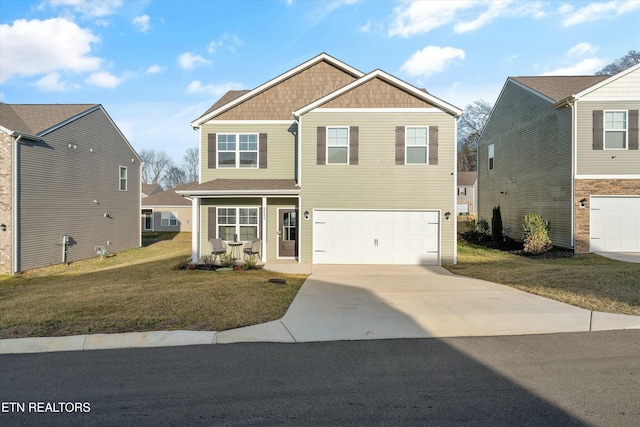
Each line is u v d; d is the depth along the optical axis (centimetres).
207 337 564
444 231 1341
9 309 705
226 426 335
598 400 373
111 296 807
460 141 5347
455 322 631
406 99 1348
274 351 520
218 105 1661
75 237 1802
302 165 1362
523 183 1941
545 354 496
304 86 1546
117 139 2153
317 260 1362
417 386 409
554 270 1046
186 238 2938
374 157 1352
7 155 1468
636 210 1470
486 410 357
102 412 361
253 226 1484
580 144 1484
